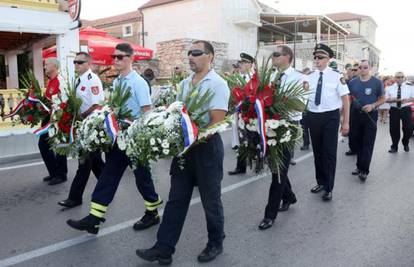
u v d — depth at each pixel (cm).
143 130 311
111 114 376
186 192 338
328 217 459
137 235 408
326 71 520
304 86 412
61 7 1178
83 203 509
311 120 532
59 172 606
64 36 1175
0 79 1596
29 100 543
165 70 2038
